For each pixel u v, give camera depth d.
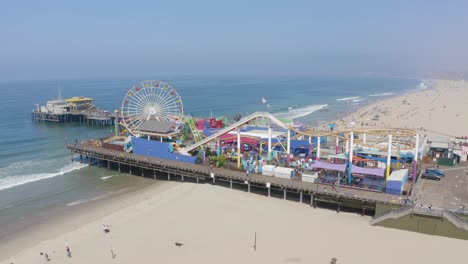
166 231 51.72
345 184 62.16
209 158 80.06
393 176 60.00
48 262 45.34
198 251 45.59
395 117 151.88
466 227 47.09
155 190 72.06
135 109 102.00
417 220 49.69
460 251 44.69
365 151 77.25
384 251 44.84
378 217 51.91
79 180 79.50
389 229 50.88
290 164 74.31
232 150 84.12
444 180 65.19
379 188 59.94
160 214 58.06
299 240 47.91
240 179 66.81
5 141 118.75
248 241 47.84
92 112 162.25
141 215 58.28
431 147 78.94
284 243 47.16
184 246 47.06
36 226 56.84
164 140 93.56
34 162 93.75
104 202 66.38
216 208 59.38
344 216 55.81
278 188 63.38
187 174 74.00
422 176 67.00
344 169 62.31
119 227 54.31
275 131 93.69
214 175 70.38
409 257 43.41
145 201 65.06
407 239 47.88
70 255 46.62
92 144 98.00
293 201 62.22
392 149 77.38
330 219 54.62
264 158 77.44
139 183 77.25
